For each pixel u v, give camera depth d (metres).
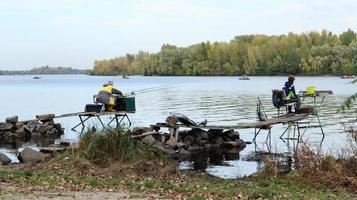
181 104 47.56
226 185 13.52
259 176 15.01
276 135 26.17
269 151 20.83
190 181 13.99
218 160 19.41
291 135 25.84
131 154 15.49
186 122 22.56
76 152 15.70
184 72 157.50
